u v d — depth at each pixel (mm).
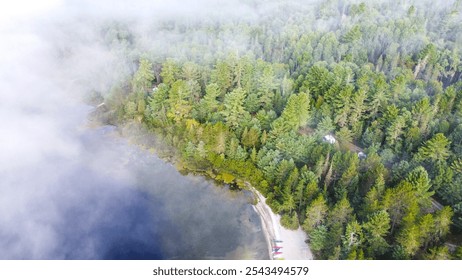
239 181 99688
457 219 75875
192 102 114438
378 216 69125
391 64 133250
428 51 133125
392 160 89875
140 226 91188
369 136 97000
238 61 119625
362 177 83875
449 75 133000
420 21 168625
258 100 112250
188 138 105188
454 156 84875
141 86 126562
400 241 68938
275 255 79562
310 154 93812
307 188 82562
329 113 104812
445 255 65438
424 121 94688
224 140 99750
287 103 100062
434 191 77500
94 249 85875
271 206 88562
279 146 94688
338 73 115625
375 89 105125
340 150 96062
